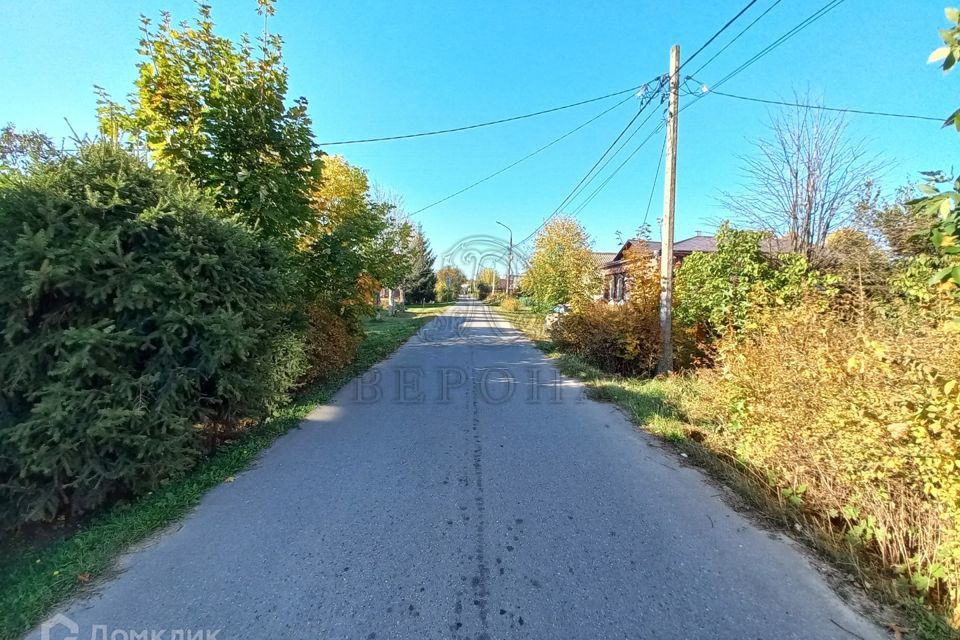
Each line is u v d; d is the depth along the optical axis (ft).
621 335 27.73
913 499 7.88
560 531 8.92
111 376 9.87
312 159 19.83
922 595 6.94
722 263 24.63
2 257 8.86
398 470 12.11
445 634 6.11
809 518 9.59
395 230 50.83
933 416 6.93
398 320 75.25
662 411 17.84
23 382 9.29
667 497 10.51
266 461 12.76
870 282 21.58
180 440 11.03
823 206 28.22
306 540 8.54
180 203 11.74
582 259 51.06
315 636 6.05
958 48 5.16
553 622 6.34
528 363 31.19
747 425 12.36
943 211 5.54
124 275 10.42
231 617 6.41
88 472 9.52
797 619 6.41
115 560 7.84
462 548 8.29
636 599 6.84
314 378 22.29
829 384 9.49
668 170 25.05
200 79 16.75
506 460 12.89
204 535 8.71
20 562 8.48
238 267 13.15
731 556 8.04
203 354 11.57
